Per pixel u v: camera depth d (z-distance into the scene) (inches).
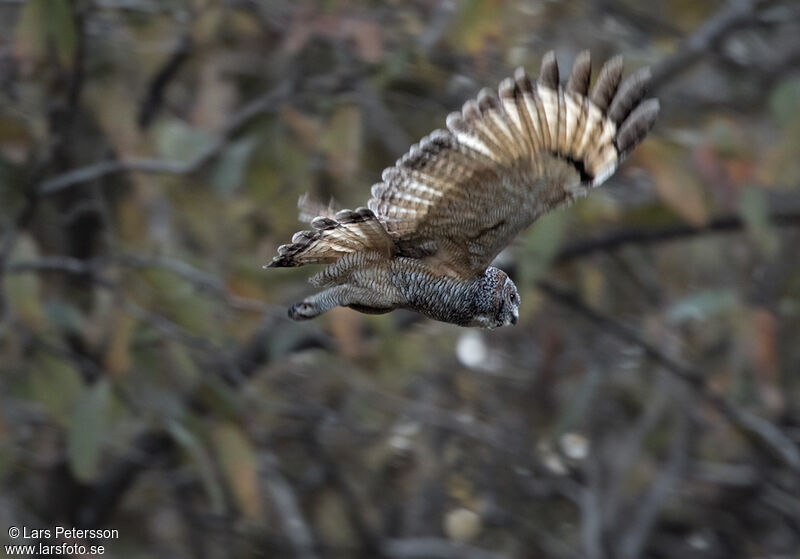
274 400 718.5
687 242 764.0
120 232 617.3
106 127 614.2
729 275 772.6
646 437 775.1
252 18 658.8
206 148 597.3
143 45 653.3
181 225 653.3
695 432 818.2
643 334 757.9
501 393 776.9
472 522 731.4
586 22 709.9
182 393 622.8
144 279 597.3
